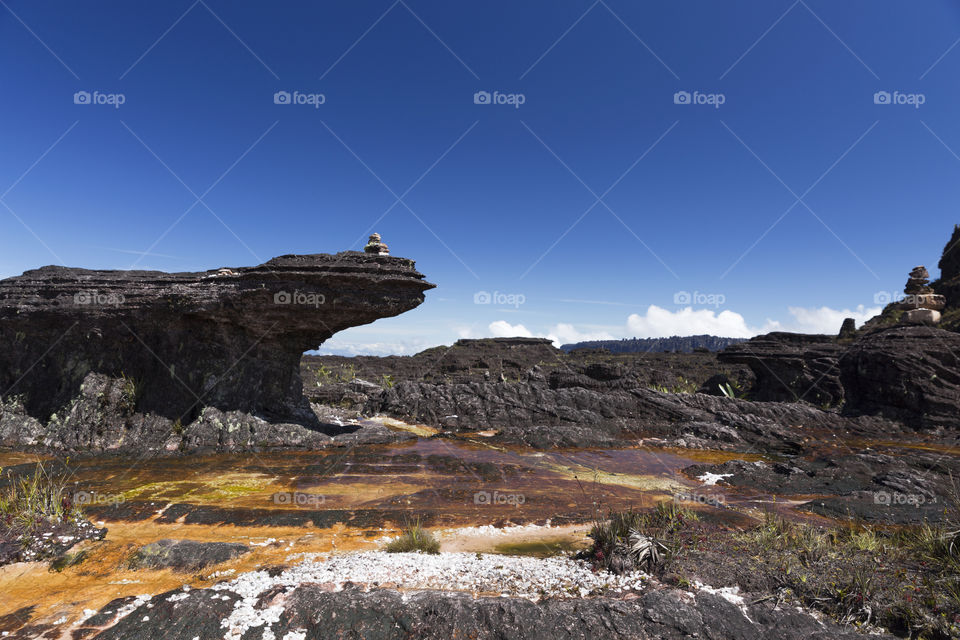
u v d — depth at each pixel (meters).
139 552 7.04
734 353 32.28
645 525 7.33
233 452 15.58
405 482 12.24
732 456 16.89
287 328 17.45
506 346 61.59
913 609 5.11
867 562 6.18
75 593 5.93
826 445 17.27
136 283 16.55
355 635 4.79
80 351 16.67
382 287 16.53
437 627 4.87
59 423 15.62
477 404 23.98
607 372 33.94
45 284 16.61
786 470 13.34
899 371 21.72
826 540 7.18
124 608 5.33
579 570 6.45
